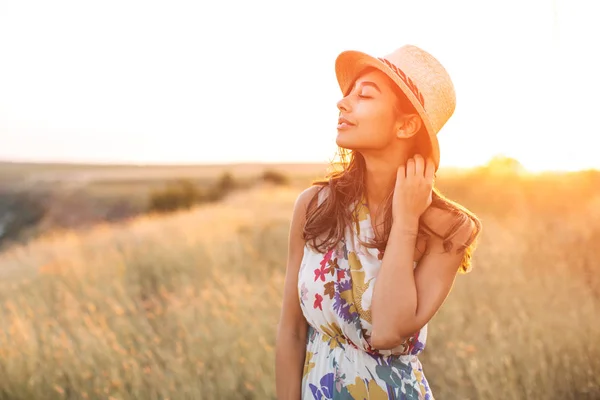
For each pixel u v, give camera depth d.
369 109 1.80
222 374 3.82
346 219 1.89
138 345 4.60
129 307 5.54
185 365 4.07
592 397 3.48
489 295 4.93
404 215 1.79
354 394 1.85
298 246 2.02
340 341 1.89
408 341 1.90
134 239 10.90
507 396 3.32
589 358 3.70
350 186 1.92
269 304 5.22
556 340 3.87
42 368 4.19
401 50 1.86
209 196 34.25
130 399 3.74
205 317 4.86
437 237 1.86
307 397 1.92
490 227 8.04
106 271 7.71
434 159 1.84
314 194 2.00
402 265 1.77
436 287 1.83
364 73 1.87
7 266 9.19
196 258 8.10
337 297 1.85
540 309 4.36
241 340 4.23
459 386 3.43
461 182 12.17
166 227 12.73
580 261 5.64
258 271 7.26
